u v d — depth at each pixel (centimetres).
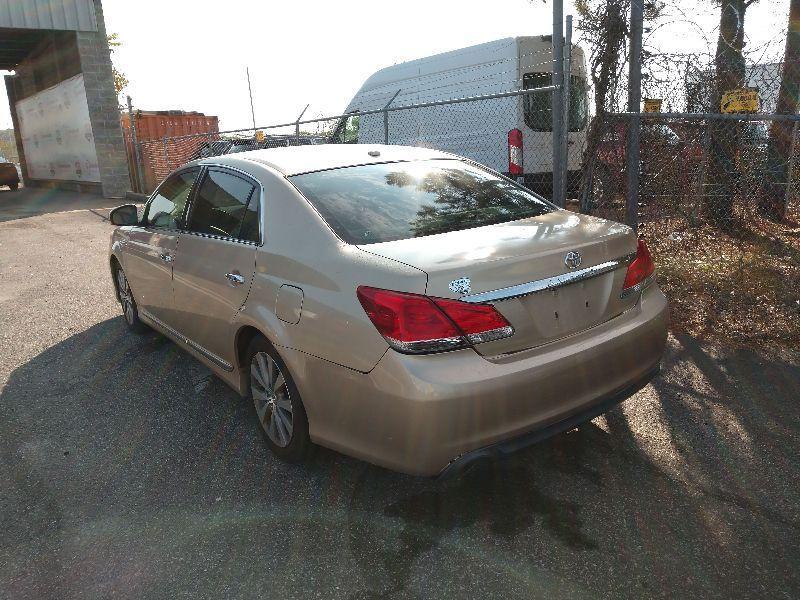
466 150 1088
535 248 268
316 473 319
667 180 713
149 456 343
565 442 337
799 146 774
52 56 2223
